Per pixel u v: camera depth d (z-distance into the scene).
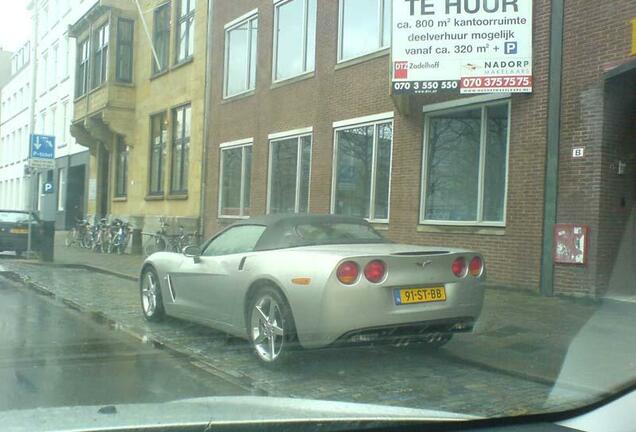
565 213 9.23
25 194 38.91
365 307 5.24
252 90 16.98
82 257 18.25
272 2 16.28
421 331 5.59
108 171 26.27
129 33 23.27
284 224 6.36
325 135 14.09
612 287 9.00
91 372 5.48
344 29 13.77
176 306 7.32
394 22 10.51
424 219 11.65
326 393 4.96
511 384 5.24
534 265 9.60
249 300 6.01
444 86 10.24
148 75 22.44
